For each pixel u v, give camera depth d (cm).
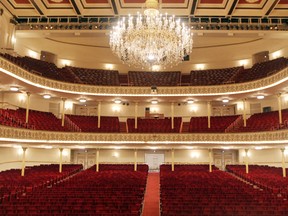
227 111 3219
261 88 2444
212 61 3403
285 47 3023
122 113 3209
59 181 2081
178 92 2722
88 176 2128
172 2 2244
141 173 2331
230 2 2177
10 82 2252
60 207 1275
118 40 1434
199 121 2970
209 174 2269
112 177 2080
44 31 2467
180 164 2969
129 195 1519
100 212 1227
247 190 1638
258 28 2427
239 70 3108
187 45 1463
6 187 1659
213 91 2675
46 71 2745
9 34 2403
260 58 3188
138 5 2262
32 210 1222
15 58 2391
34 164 2777
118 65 3469
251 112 3033
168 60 1553
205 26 2448
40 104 2939
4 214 1173
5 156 2402
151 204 1650
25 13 2400
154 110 3238
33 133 2223
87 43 3300
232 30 2431
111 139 2564
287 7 2261
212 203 1355
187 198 1452
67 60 3303
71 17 2458
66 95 2686
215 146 2541
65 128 2623
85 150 3098
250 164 2894
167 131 2772
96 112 3241
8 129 1975
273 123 2505
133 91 2730
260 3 2241
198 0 2183
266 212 1245
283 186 1789
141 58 1514
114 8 2275
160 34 1358
